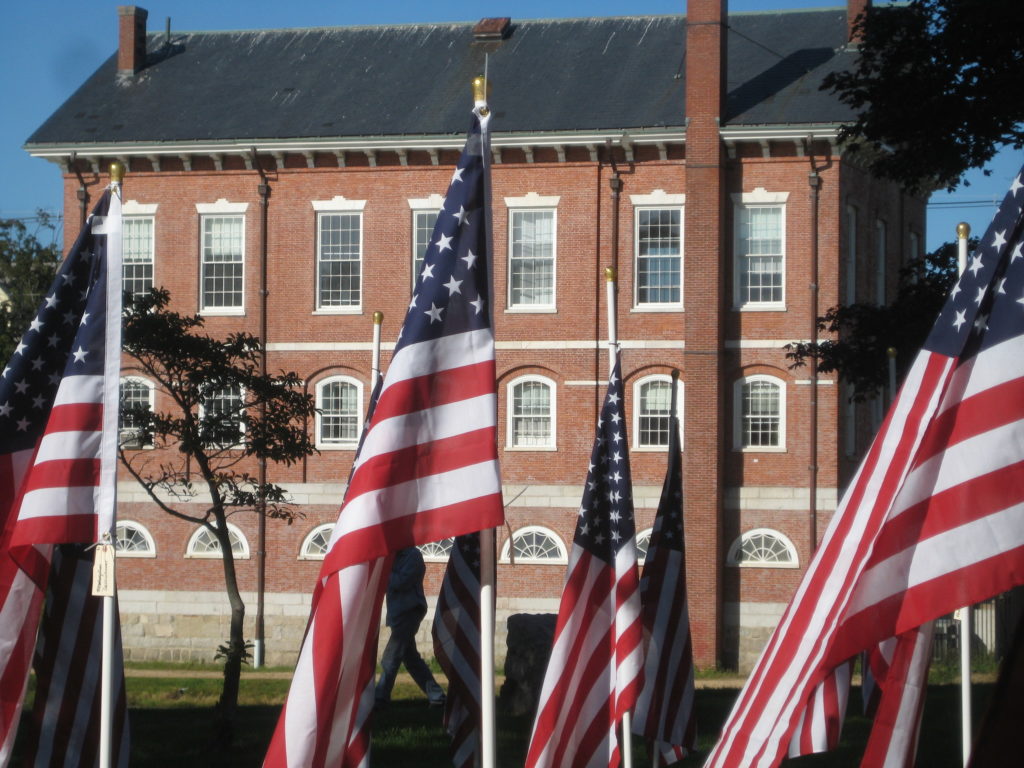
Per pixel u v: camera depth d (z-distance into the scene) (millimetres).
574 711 24594
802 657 14844
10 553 19844
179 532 78812
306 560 77625
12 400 20719
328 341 79000
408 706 44688
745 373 74812
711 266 73750
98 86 85562
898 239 84250
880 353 55562
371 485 15773
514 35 85062
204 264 80688
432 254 16453
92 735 20891
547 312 76625
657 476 74938
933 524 13148
